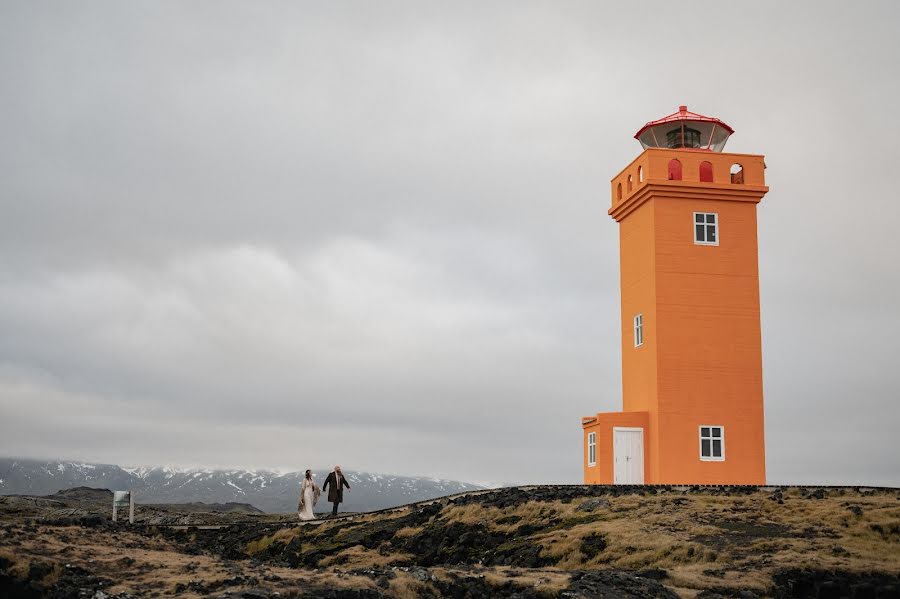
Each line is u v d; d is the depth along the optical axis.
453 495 55.16
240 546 52.56
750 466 57.66
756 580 33.25
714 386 58.16
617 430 58.00
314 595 28.34
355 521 53.34
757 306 59.47
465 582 32.22
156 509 71.75
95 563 31.69
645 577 33.16
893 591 31.81
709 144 64.62
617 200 65.94
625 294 63.28
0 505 61.47
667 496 46.16
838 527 38.97
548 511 46.91
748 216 60.31
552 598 30.34
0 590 29.25
